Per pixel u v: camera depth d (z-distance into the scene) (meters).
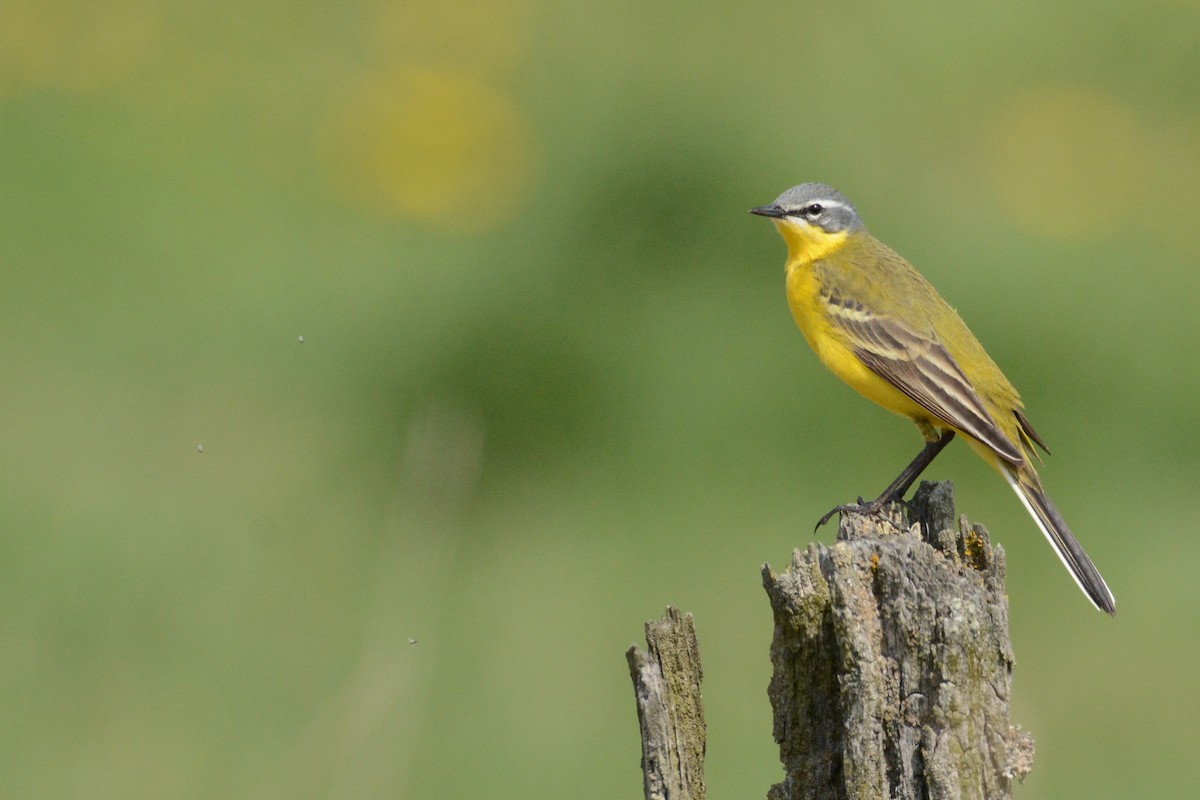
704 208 16.78
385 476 15.23
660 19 22.48
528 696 12.95
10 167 20.00
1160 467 15.73
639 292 16.09
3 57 21.97
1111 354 16.28
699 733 6.87
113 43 22.27
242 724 12.16
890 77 21.17
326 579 13.98
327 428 15.84
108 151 20.45
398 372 16.09
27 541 14.07
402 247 18.97
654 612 13.80
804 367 15.59
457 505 13.16
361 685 11.05
